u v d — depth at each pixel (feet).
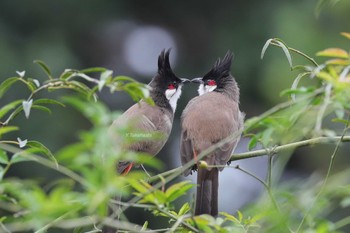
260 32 65.51
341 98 19.08
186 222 20.93
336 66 20.27
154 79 36.60
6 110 19.74
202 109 33.37
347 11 59.36
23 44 63.98
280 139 20.80
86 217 19.53
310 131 20.74
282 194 20.18
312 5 62.18
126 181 17.38
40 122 58.49
